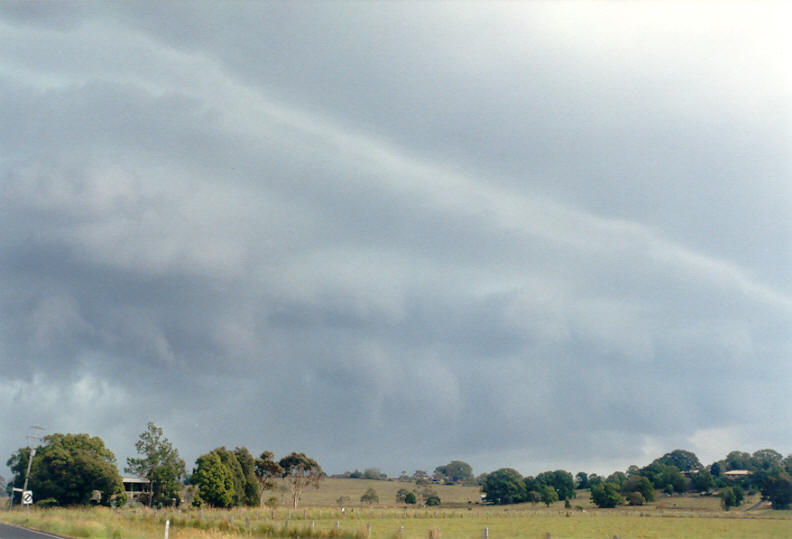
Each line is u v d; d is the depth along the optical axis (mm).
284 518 84375
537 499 192375
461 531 74750
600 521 101938
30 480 101438
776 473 157125
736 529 85438
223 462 116375
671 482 193750
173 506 112562
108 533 48719
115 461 111562
